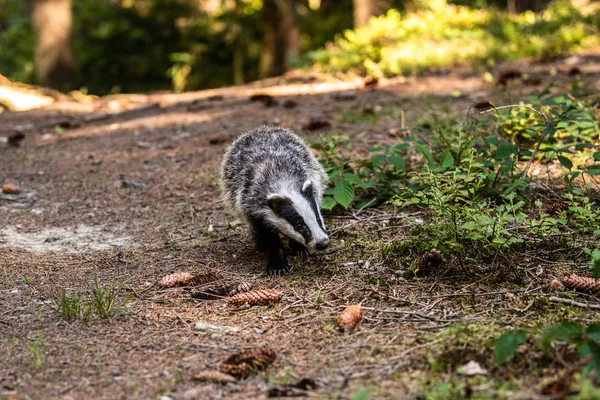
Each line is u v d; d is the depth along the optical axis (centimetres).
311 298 736
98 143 1577
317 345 624
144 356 621
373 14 2856
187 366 599
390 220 931
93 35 3466
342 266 815
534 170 1023
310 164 923
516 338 538
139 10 3491
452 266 771
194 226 1007
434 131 1242
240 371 575
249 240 944
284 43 3297
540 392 516
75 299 734
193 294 760
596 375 500
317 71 2459
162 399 547
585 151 1053
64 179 1298
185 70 3544
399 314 678
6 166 1418
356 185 1025
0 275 834
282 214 829
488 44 2270
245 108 1817
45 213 1116
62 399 553
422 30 2536
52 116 2059
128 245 952
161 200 1137
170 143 1489
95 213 1102
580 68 1780
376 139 1273
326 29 3756
